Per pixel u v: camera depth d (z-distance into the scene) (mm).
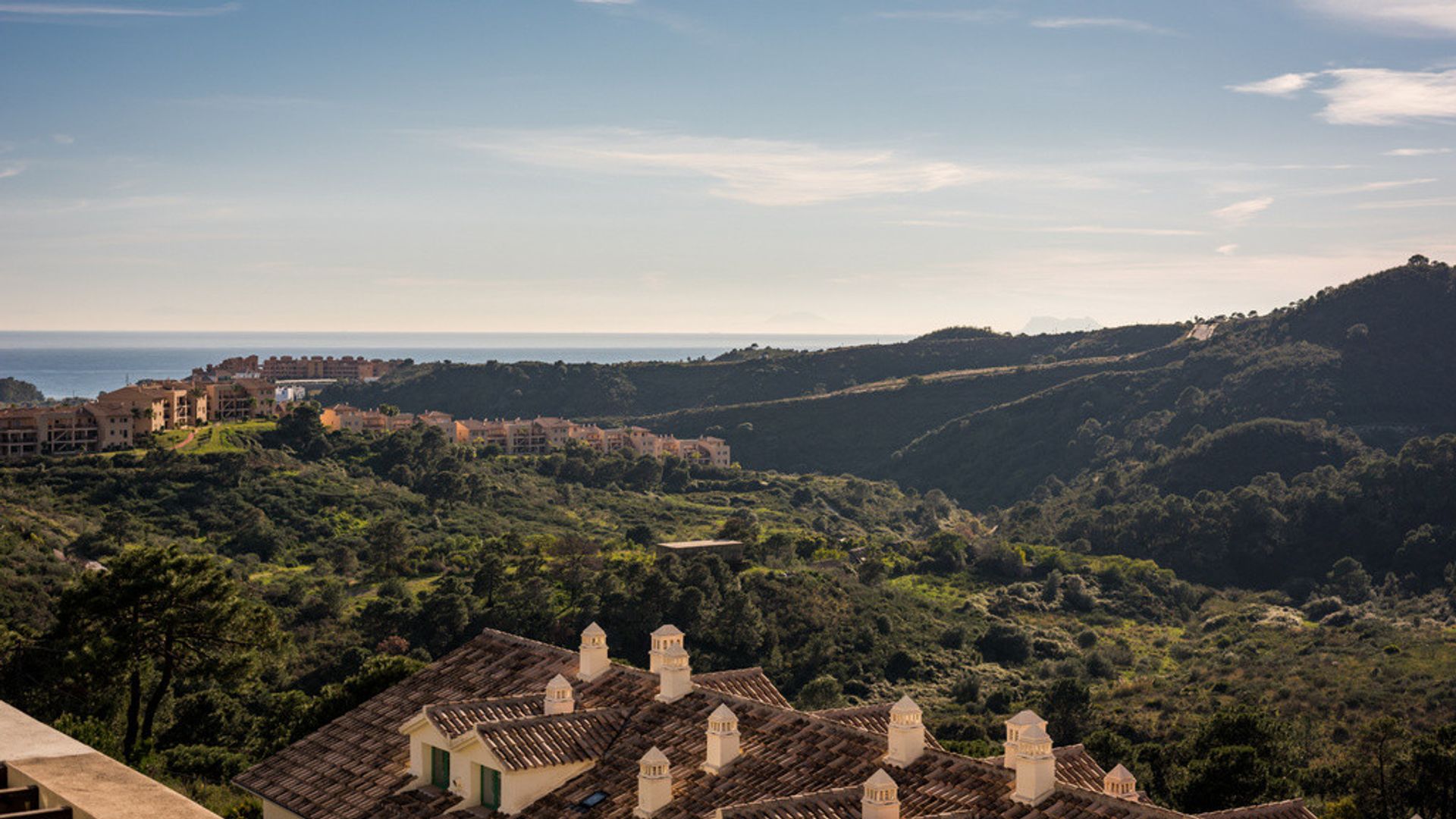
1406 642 103312
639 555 119375
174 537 113875
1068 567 140375
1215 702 89312
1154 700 91500
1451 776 56625
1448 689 85500
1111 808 20250
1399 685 88750
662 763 22578
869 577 124188
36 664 50188
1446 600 125812
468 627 92250
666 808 22531
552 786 24500
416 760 26172
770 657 96562
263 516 120125
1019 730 21281
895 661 101500
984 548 144750
